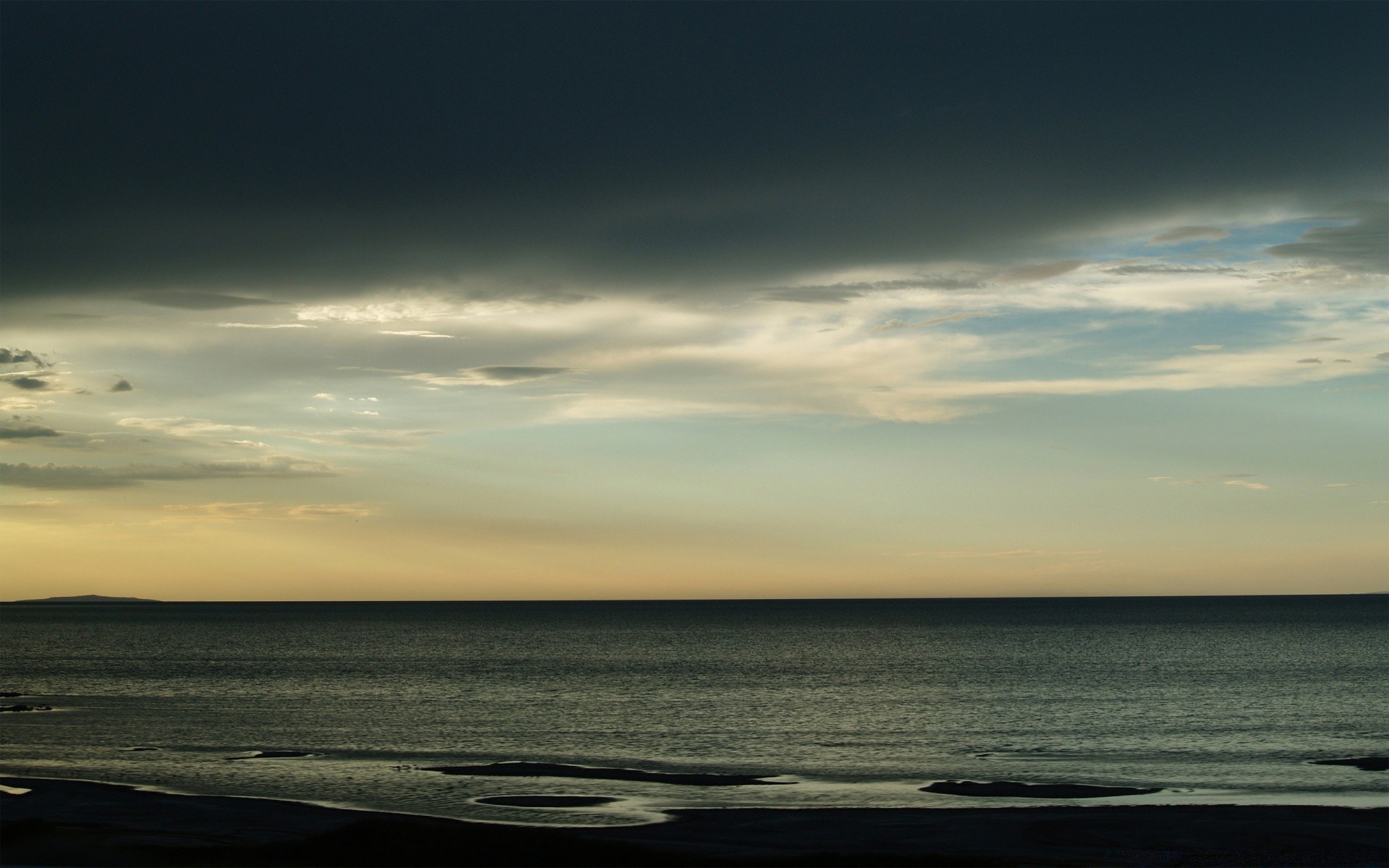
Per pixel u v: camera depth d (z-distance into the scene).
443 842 33.88
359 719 75.69
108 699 88.50
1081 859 35.28
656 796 46.91
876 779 51.50
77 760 57.12
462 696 91.69
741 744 63.44
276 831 38.94
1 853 33.34
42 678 108.44
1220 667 119.31
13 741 64.44
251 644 176.12
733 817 42.16
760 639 188.38
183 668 121.94
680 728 70.94
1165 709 80.38
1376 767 54.66
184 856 33.12
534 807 44.56
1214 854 35.66
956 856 34.28
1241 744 63.19
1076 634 198.62
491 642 181.50
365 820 36.47
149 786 49.62
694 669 120.69
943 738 65.81
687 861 33.09
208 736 66.88
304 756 58.34
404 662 133.38
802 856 33.88
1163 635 192.62
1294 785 49.72
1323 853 35.78
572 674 114.06
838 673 114.50
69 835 35.72
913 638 190.25
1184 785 49.84
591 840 34.59
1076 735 66.94
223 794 47.56
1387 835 38.12
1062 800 46.22
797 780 51.31
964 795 47.28
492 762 56.41
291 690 96.75
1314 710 79.75
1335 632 199.62
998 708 81.25
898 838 38.38
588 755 59.34
